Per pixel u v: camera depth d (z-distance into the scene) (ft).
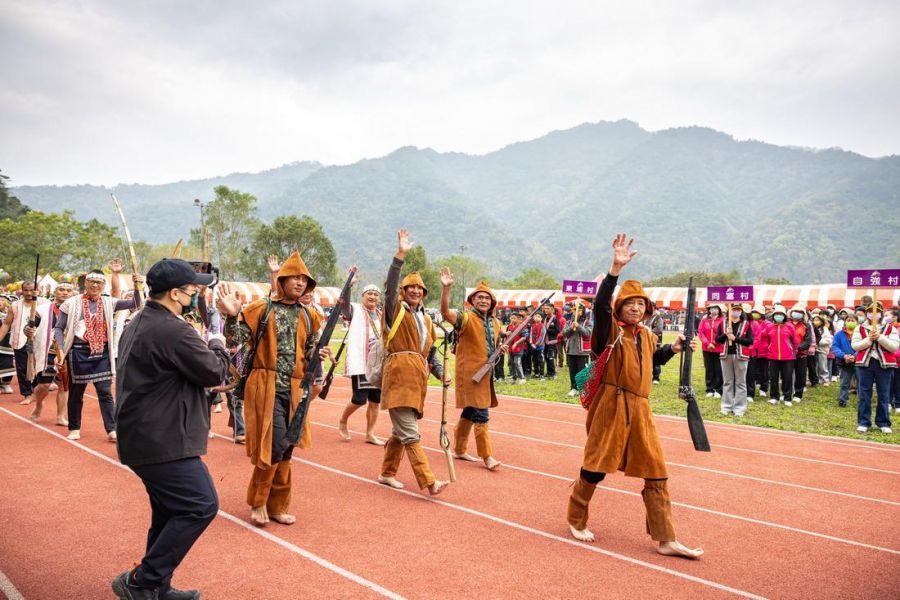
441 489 19.04
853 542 16.83
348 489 20.15
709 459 26.37
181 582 13.02
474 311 24.07
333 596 12.56
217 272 23.67
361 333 27.09
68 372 25.80
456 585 13.23
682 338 16.62
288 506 16.85
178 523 11.17
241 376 15.85
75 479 20.45
